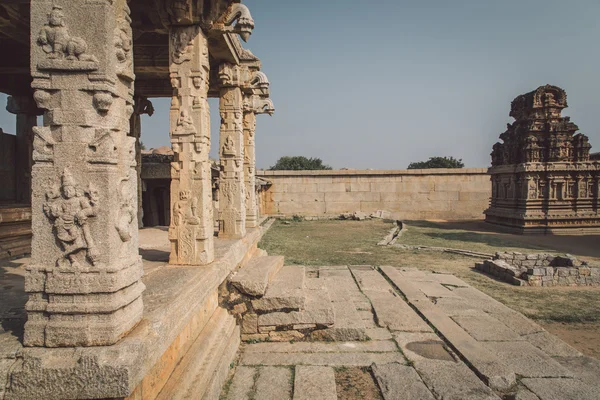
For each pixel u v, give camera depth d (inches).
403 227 691.4
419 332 202.4
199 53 182.4
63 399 86.3
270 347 188.5
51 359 88.4
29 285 93.2
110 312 92.1
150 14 212.4
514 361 170.4
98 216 93.5
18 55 277.0
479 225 732.7
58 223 92.1
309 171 887.7
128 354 89.8
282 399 144.2
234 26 188.5
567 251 451.5
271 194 892.0
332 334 195.6
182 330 136.3
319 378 157.0
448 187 881.5
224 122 273.6
